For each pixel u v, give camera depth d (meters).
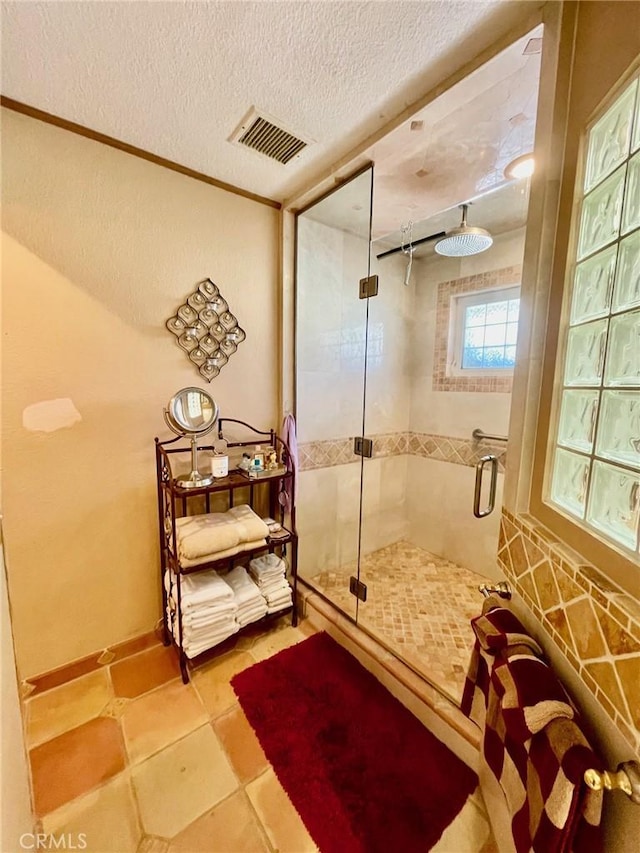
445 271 2.30
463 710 1.10
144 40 0.90
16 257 1.19
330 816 0.98
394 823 0.97
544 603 0.80
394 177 1.52
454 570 2.30
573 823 0.58
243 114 1.18
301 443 1.96
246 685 1.40
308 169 1.50
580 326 0.77
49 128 1.19
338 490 2.15
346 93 1.09
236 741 1.19
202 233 1.57
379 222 1.96
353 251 1.92
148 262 1.44
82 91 1.08
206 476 1.57
